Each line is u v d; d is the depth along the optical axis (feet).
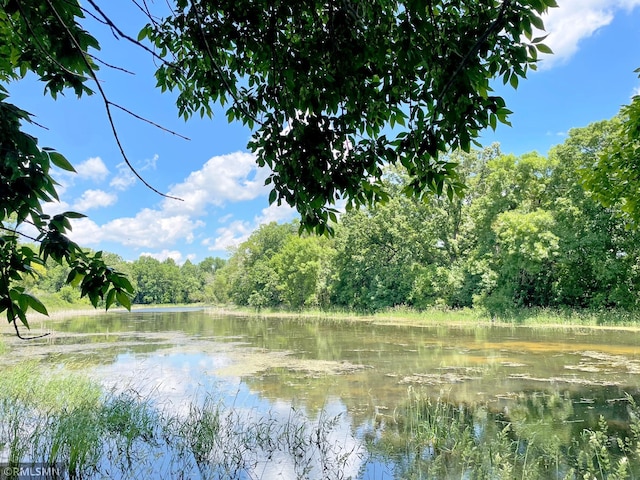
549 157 84.17
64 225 5.53
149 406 25.50
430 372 35.47
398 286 106.63
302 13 8.70
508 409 24.81
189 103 11.48
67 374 32.40
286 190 9.55
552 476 15.98
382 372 35.78
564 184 82.07
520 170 86.17
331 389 30.17
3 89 5.22
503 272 83.15
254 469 17.39
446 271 94.89
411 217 102.06
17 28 7.27
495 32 6.54
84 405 23.29
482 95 6.99
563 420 22.67
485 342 53.06
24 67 8.16
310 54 8.07
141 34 10.31
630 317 69.10
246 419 23.39
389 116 9.01
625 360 39.45
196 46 9.48
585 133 76.28
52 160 5.27
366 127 9.30
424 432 20.74
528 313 79.30
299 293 139.03
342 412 24.70
